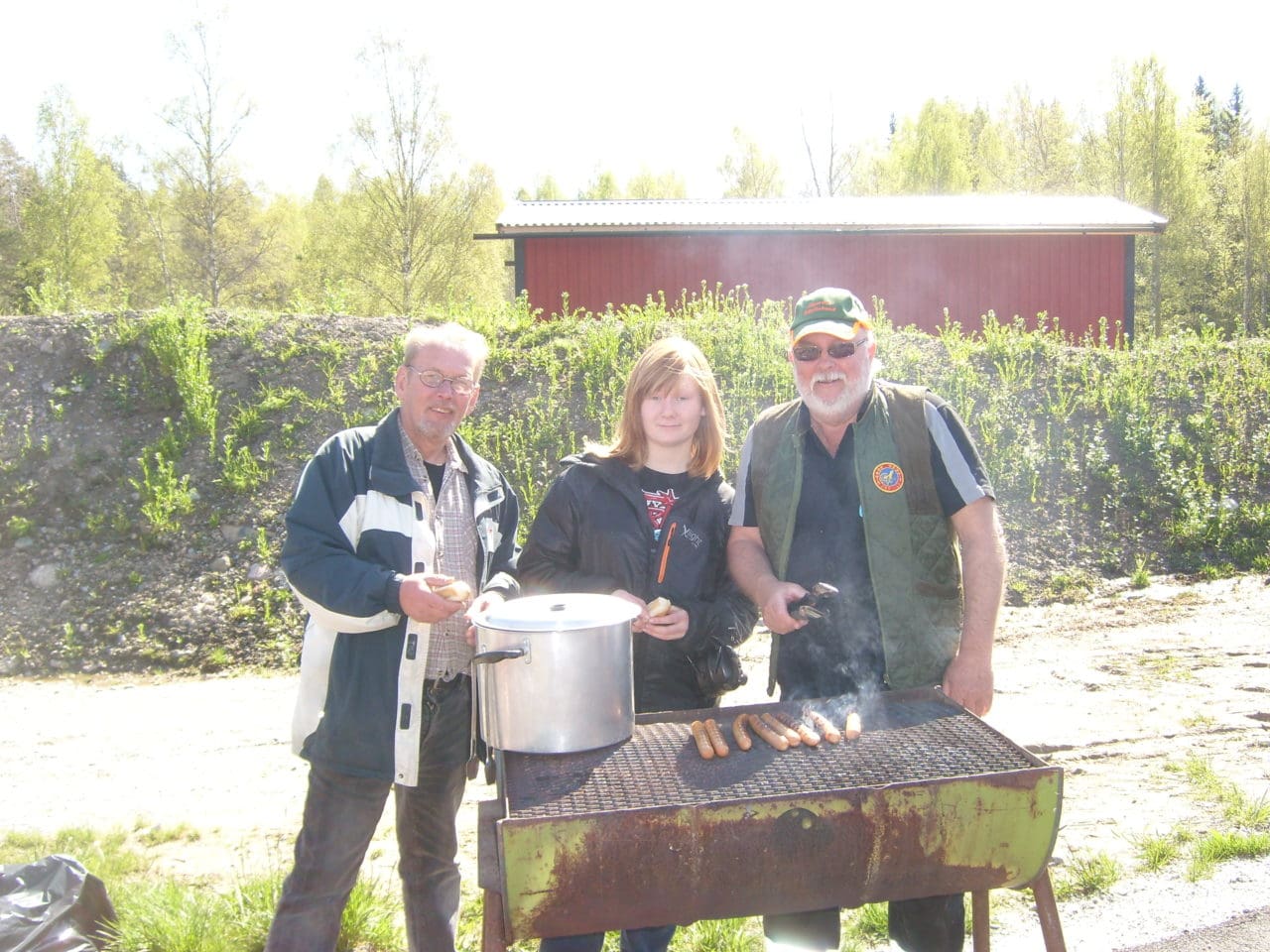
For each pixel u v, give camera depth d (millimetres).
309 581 2652
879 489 2971
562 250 16250
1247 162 41344
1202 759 4781
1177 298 39625
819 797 2193
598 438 9180
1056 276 16812
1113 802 4340
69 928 3021
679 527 3125
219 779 5023
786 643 3205
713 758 2453
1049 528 8797
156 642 7188
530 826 2104
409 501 2818
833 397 2959
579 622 2441
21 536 8133
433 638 2869
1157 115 38469
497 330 10773
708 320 11055
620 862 2152
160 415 9266
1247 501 9141
